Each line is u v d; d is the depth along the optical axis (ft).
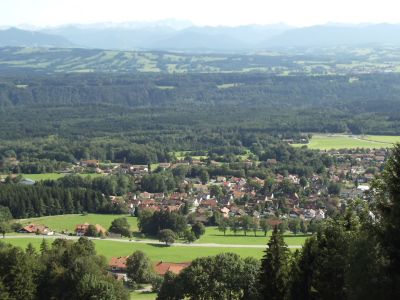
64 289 422.41
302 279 270.87
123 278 586.86
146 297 547.49
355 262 196.44
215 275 422.41
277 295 297.12
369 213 230.68
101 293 409.69
